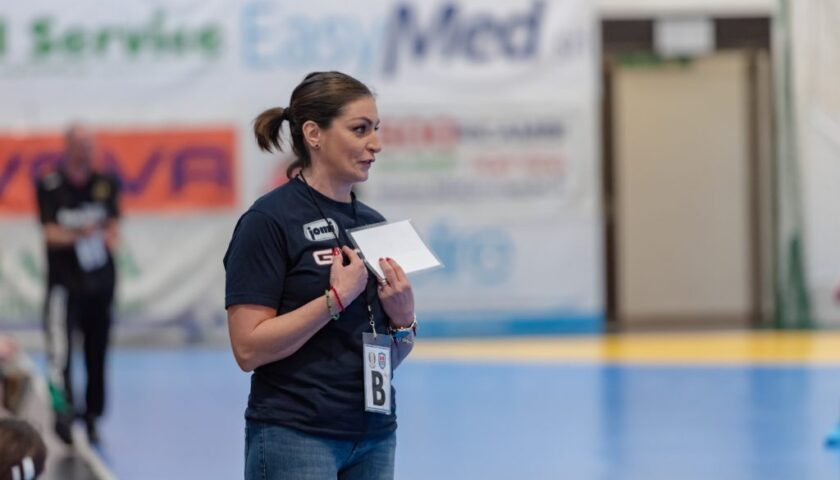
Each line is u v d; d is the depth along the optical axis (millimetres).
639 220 25156
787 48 22859
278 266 5684
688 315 25219
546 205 22438
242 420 14461
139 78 22031
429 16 22234
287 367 5711
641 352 20172
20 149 21797
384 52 22219
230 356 20359
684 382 16922
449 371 18344
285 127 8680
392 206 22281
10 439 5074
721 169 25016
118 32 21969
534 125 22375
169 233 22094
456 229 22359
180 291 22125
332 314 5586
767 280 24391
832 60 22734
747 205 25047
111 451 12734
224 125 22094
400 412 14938
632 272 25219
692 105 24875
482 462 11969
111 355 20641
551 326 22531
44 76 21875
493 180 22359
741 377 17281
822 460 11930
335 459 5746
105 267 13320
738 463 11836
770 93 23438
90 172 13352
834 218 22812
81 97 21953
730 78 24797
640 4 23156
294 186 5855
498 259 22438
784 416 14336
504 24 22344
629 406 15156
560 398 15789
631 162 24922
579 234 22516
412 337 5992
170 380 17750
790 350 20078
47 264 13297
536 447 12703
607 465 11789
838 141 22734
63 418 12586
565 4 22375
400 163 22250
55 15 21891
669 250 25250
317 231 5785
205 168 22109
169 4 22000
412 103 22234
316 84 5828
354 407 5754
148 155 22031
